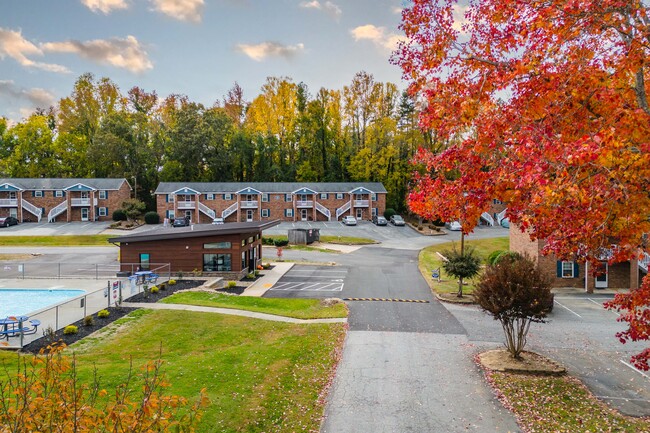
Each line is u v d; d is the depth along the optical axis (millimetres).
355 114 86250
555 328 21891
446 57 10031
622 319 10492
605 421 12641
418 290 30266
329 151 87750
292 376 15375
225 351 17562
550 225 9477
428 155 10891
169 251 33500
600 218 8797
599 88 8742
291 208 72812
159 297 26219
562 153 7871
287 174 86438
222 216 71000
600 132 7836
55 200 70500
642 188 8180
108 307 23641
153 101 96750
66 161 83938
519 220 9445
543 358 17516
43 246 50375
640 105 8836
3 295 27844
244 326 21281
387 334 20438
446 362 17094
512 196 8812
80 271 36125
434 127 10055
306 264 40219
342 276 35000
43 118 87750
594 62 9188
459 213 9797
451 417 12859
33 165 82375
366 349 18406
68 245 51125
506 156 9266
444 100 9875
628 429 12188
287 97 90000
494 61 9695
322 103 85125
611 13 8742
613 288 31047
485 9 9648
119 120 81625
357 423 12461
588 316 24203
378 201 73812
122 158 81125
